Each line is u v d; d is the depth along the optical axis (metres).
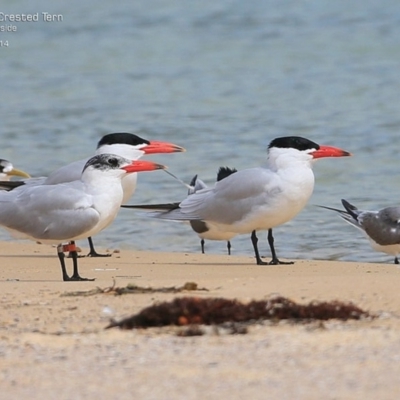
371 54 34.28
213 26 39.19
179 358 8.45
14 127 26.72
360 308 10.00
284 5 41.56
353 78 31.11
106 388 7.77
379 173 21.25
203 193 15.59
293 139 14.95
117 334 9.27
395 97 28.53
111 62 34.97
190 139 24.75
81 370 8.23
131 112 28.14
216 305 9.67
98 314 10.14
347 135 24.62
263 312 9.62
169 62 34.59
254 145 23.95
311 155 14.93
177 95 30.09
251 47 36.12
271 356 8.41
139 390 7.69
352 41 35.94
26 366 8.41
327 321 9.53
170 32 38.72
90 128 26.38
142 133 25.56
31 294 11.29
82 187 13.80
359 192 19.92
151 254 16.30
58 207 13.66
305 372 7.98
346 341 8.81
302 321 9.51
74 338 9.21
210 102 29.08
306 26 38.41
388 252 16.08
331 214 18.64
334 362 8.22
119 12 41.62
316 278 11.84
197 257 15.88
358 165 21.95
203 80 31.88
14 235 14.12
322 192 20.02
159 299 10.67
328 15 39.56
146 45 36.97
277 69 32.94
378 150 23.19
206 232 16.19
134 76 32.91
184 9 41.75
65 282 12.45
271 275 13.03
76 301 10.77
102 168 13.80
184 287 11.21
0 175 20.19
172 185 20.75
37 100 30.12
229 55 35.12
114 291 11.12
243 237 17.55
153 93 30.45
